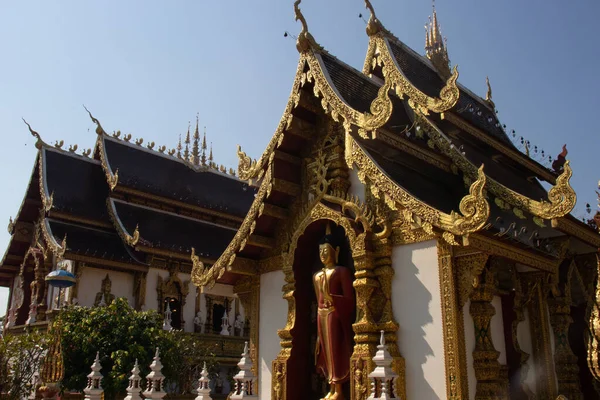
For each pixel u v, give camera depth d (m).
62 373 17.97
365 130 11.40
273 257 14.08
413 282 11.05
